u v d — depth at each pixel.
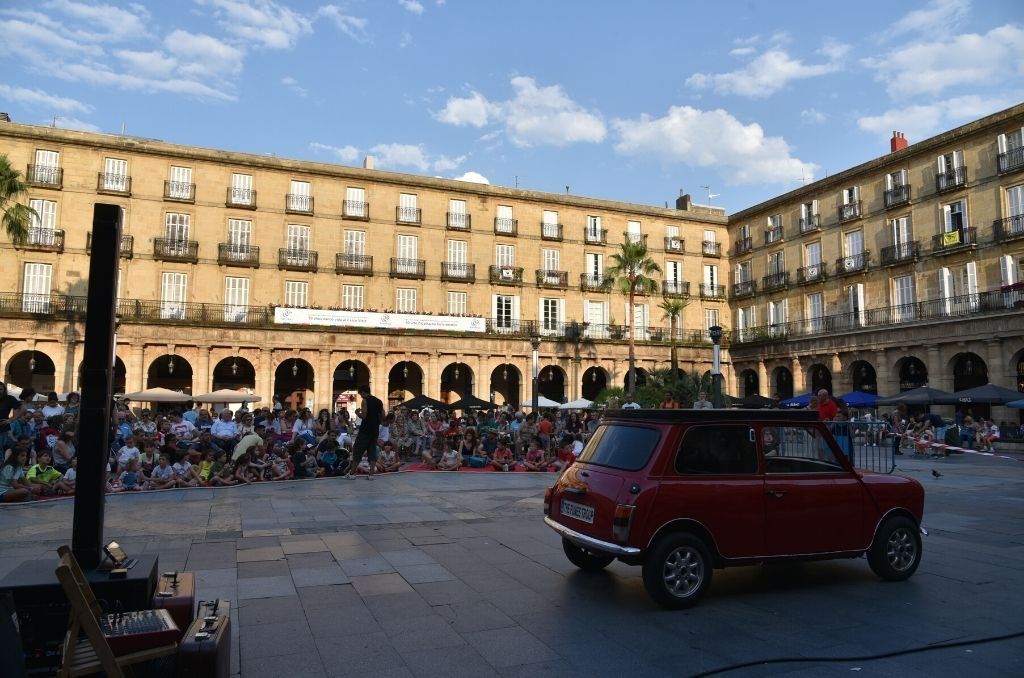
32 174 36.75
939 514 11.62
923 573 7.64
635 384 48.75
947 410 35.06
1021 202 33.56
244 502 12.00
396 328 41.97
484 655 5.01
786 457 6.99
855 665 4.95
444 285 45.44
